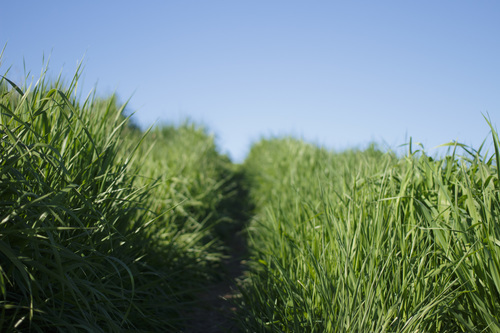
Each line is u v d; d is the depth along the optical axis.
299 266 2.29
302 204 3.07
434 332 1.68
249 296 2.49
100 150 2.23
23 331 1.55
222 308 2.95
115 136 2.35
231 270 4.04
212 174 6.11
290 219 3.10
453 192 2.05
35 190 1.68
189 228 4.08
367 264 1.93
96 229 1.82
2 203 1.48
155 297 2.51
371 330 1.64
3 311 1.38
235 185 7.84
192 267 3.41
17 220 1.54
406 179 2.10
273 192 5.16
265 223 3.94
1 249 1.37
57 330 1.64
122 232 2.26
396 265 1.87
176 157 5.50
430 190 2.08
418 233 1.98
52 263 1.55
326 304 1.87
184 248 3.41
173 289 2.91
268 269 2.44
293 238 2.67
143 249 2.64
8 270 1.50
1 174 1.45
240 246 4.93
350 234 2.09
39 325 1.57
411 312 1.67
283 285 2.21
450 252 1.75
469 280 1.66
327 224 2.21
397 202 2.02
